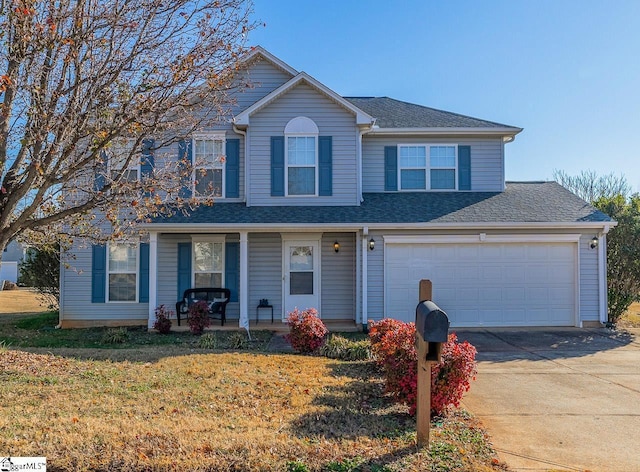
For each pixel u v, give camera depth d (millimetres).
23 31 6453
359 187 13695
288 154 13688
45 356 7973
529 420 5578
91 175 8391
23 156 7367
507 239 12828
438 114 15914
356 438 4688
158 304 13648
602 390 6969
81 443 4184
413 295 12789
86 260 13680
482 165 14875
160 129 7707
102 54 7227
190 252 13805
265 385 6578
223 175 13945
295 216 12758
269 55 14242
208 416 5160
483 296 12914
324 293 13695
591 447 4754
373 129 14227
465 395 6672
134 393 5953
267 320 13594
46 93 7070
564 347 10461
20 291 30234
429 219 12617
